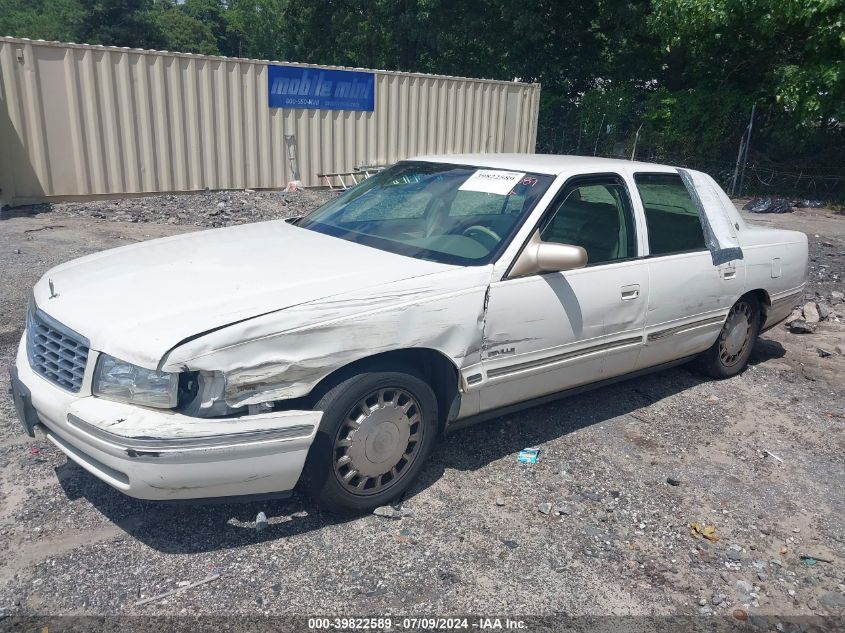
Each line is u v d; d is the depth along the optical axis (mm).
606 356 4496
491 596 3104
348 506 3531
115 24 46500
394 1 25469
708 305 5125
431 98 15445
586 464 4273
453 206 4332
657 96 21156
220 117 12961
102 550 3248
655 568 3367
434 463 4172
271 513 3607
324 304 3293
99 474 3096
